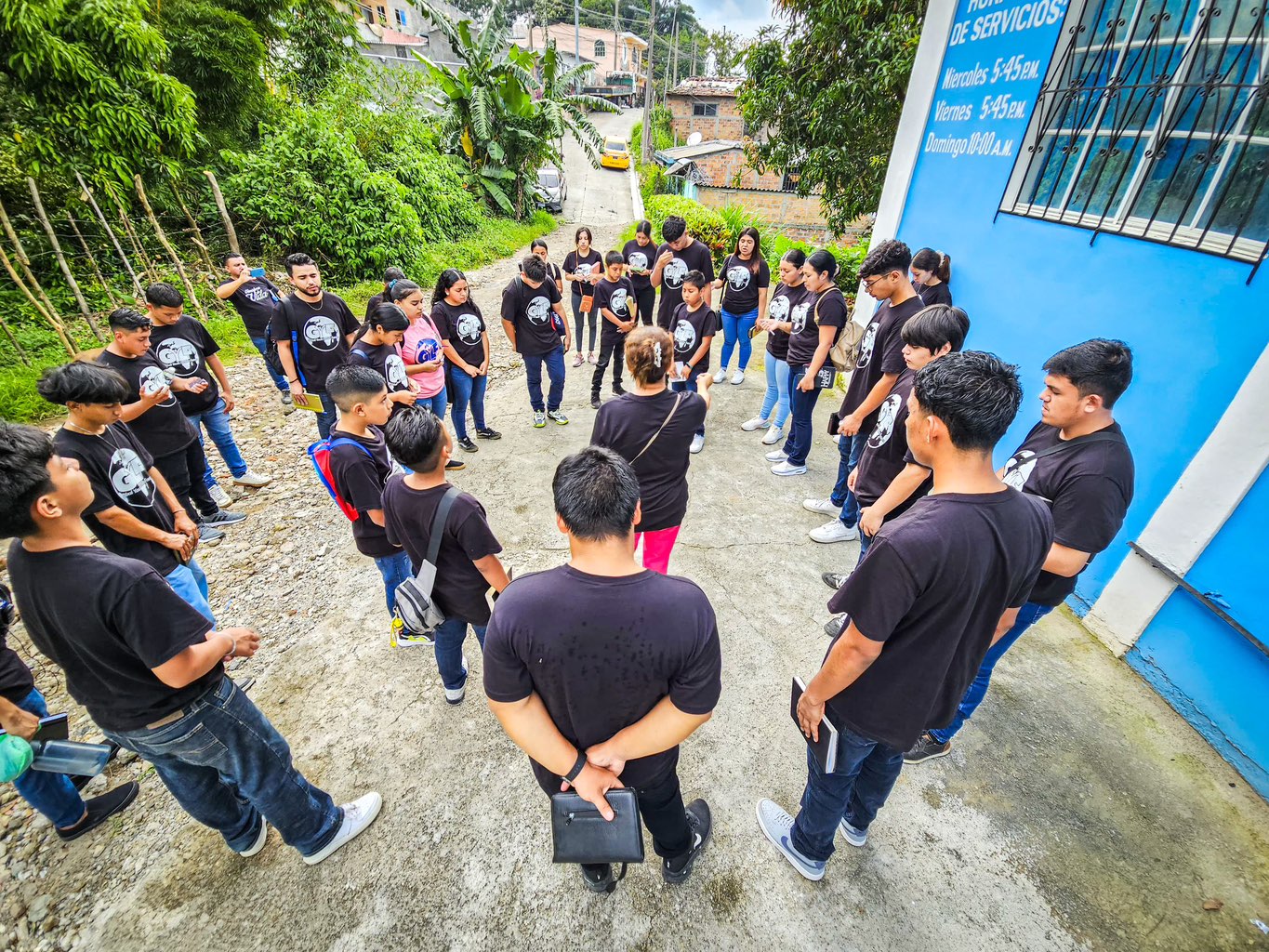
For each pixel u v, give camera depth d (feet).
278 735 6.37
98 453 8.02
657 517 9.45
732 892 6.80
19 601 4.92
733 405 20.15
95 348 20.29
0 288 21.06
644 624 4.15
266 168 29.48
